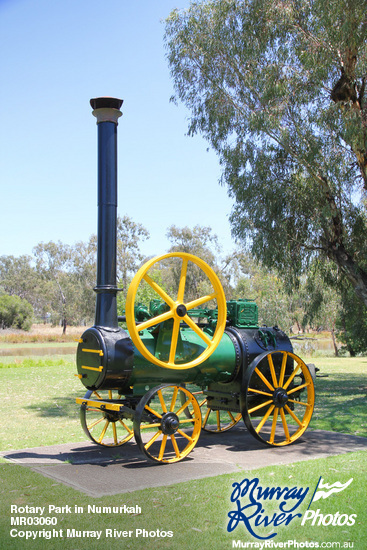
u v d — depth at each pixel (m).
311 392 6.94
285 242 12.53
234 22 12.27
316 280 16.05
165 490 4.68
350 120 10.90
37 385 14.28
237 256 41.25
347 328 25.50
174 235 47.25
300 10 11.70
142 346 5.55
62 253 70.69
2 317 63.31
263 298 26.50
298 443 6.66
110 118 6.07
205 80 12.66
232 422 7.66
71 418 9.04
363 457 5.82
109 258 5.89
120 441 6.82
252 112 11.88
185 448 5.97
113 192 6.00
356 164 12.91
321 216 12.25
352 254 13.11
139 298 22.75
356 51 11.39
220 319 6.24
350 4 10.50
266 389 6.76
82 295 68.56
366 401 10.79
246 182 12.52
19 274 89.44
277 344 7.01
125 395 6.12
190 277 46.06
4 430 7.89
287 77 11.74
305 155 11.66
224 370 6.58
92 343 5.70
